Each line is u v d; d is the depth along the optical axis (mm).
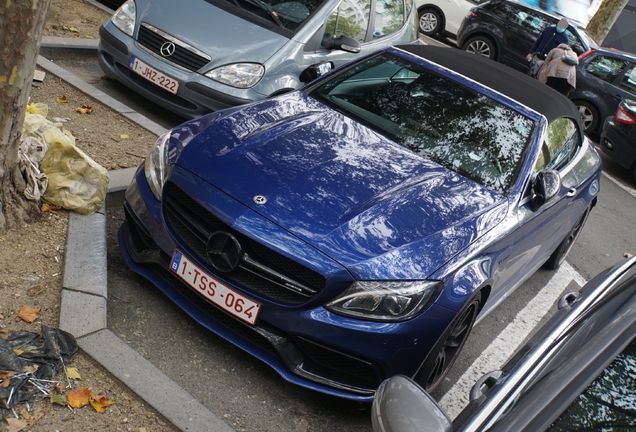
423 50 5133
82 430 2643
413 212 3459
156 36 5883
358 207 3365
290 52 5969
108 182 4117
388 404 1863
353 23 6820
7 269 3373
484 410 1967
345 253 3104
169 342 3365
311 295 3102
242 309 3168
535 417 1750
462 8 16297
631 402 1724
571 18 15820
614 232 8031
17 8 3160
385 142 4117
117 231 4141
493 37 15188
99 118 5598
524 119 4539
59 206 3900
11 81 3322
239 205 3234
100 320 3201
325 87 4715
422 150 4145
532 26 14781
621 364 1806
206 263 3287
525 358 2320
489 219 3705
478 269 3424
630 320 1953
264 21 6152
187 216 3373
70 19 7844
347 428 3234
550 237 4953
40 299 3252
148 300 3613
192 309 3393
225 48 5809
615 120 10508
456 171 4039
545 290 5703
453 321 3240
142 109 6328
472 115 4469
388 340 3068
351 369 3166
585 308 2582
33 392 2715
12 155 3539
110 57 6180
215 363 3340
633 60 12445
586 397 1741
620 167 11484
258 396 3229
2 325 3020
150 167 3676
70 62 6891
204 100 5691
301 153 3699
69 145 3926
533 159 4312
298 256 3072
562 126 4953
